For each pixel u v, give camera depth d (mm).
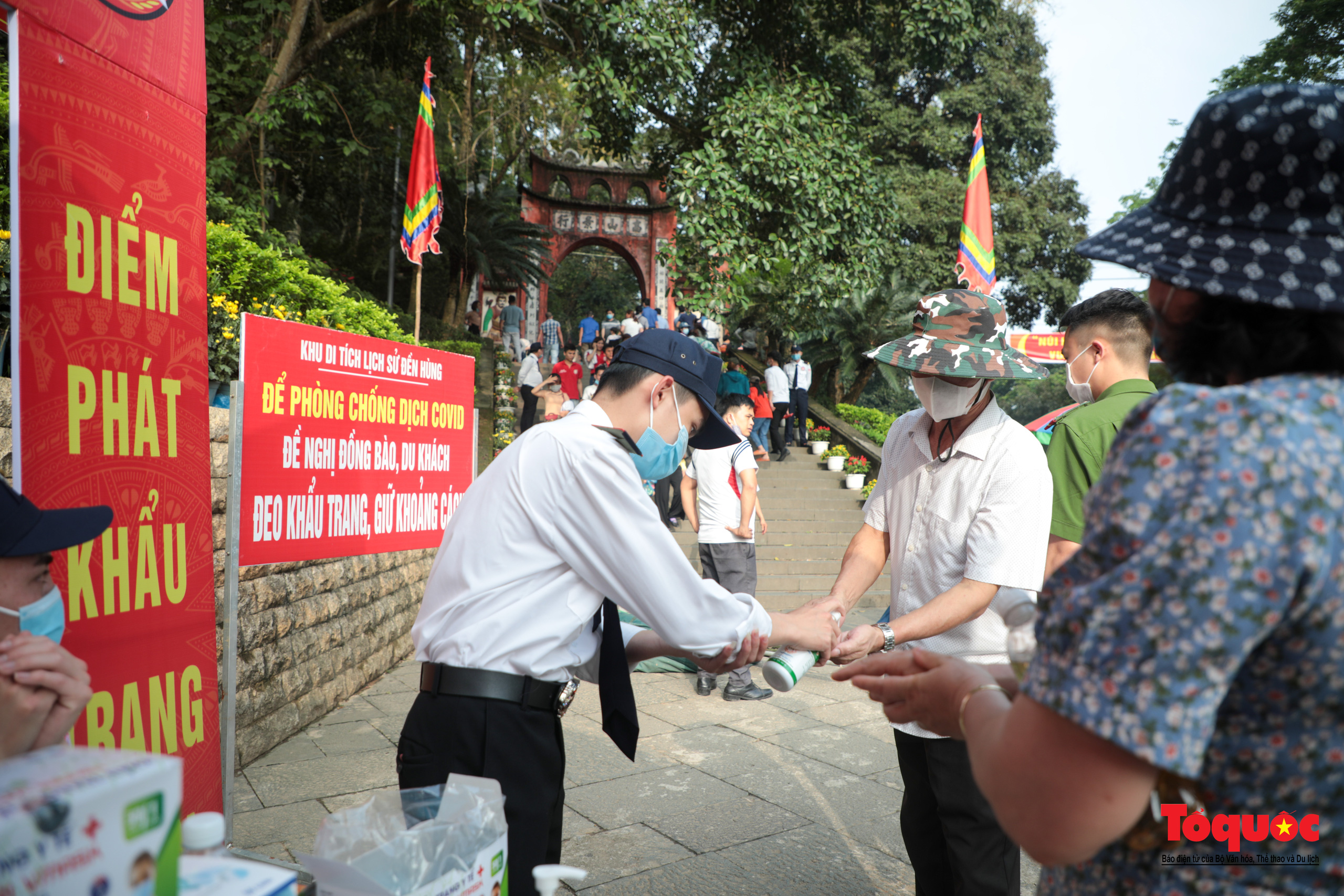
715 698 5160
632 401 1832
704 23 11961
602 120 11820
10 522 1323
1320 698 746
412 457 3557
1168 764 696
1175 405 792
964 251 9070
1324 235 800
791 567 9023
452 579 1712
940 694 1033
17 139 1771
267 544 2887
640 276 28078
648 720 4660
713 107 11633
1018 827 813
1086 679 740
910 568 2240
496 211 21094
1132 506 772
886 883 2852
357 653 5121
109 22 2014
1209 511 720
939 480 2170
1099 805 749
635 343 1863
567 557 1645
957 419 2162
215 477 3611
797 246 11250
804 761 4020
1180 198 898
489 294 25078
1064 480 2330
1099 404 2361
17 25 1768
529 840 1626
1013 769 806
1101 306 2508
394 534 3459
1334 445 738
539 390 11359
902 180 20422
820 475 11273
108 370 2012
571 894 2754
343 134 14461
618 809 3436
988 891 1976
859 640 1906
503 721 1633
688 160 10820
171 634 2221
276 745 4059
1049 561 2344
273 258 5203
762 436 11461
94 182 1968
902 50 13414
